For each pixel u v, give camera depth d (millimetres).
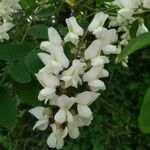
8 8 216
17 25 219
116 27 227
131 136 474
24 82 158
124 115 459
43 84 157
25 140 404
